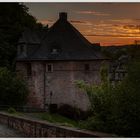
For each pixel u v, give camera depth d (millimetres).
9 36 63406
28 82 61094
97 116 16938
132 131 15414
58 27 64938
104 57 62375
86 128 16188
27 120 18125
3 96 46812
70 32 64500
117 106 15805
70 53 61719
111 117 15820
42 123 16016
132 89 15859
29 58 61094
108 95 17578
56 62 61219
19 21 67125
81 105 59062
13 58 63219
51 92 60812
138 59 17641
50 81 61094
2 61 60344
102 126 15992
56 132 14656
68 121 55719
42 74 61062
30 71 61344
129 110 15414
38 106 60562
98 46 63906
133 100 15602
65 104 60125
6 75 47438
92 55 61812
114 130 15719
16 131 19531
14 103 47781
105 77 20938
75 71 60906
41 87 60969
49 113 55062
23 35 62625
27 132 18062
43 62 61375
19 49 62219
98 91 18078
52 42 62938
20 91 48000
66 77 60750
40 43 62969
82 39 64312
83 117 58062
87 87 19156
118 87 16734
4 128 20828
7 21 64438
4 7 65062
